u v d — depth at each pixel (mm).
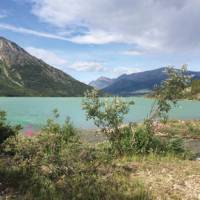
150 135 23125
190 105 156500
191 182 15109
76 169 15086
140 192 12930
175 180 15328
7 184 13016
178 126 47469
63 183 13523
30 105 130625
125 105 23188
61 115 77500
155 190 13648
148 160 19875
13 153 17922
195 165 18812
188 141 37062
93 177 14492
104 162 17422
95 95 23203
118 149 22188
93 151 18625
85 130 45594
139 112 93625
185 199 12820
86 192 12719
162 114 24062
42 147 17531
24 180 13539
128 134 23078
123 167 17312
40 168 15289
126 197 12352
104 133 23344
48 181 13633
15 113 80750
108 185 13641
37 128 48281
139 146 22438
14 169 14617
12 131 20375
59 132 22719
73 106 126750
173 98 23578
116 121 23031
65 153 16500
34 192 12359
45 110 94938
